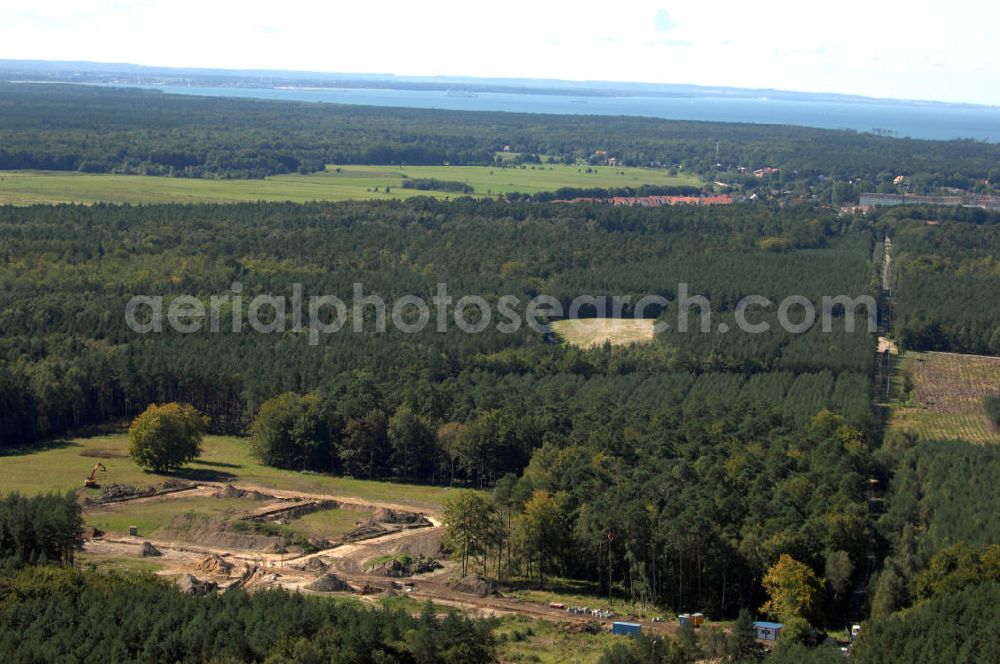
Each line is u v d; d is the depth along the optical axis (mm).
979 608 145875
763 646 154250
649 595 172625
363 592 166875
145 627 137000
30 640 133500
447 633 137500
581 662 144500
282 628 135750
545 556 180000
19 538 162250
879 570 175250
